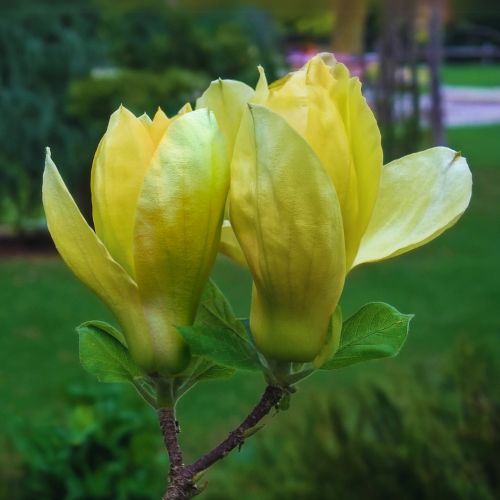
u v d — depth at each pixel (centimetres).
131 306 28
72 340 251
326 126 26
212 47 354
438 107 389
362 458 99
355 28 240
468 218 389
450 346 241
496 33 1186
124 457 128
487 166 501
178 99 318
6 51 321
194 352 27
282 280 27
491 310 274
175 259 27
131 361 30
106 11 333
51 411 199
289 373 28
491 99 853
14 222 358
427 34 384
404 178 30
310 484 100
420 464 95
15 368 229
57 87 324
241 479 112
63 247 27
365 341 28
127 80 316
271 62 374
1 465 133
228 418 198
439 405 100
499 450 94
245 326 29
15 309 277
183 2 232
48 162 27
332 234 26
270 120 25
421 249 341
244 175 26
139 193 27
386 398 101
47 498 127
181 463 27
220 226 27
